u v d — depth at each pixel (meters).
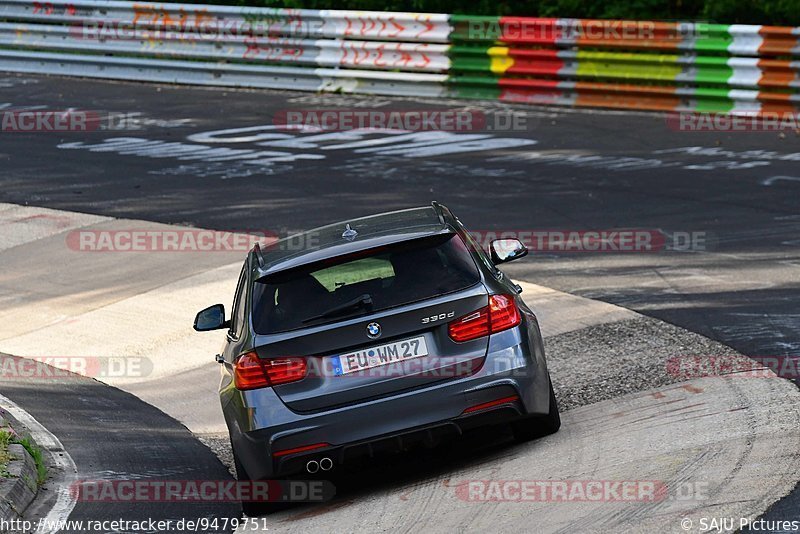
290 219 51.78
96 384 36.72
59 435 31.36
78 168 65.50
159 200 57.62
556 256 42.78
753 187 48.44
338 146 64.94
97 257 50.16
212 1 95.94
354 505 23.02
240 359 22.97
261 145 67.06
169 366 37.94
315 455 22.53
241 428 22.94
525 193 51.69
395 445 22.61
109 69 90.12
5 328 43.31
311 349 22.61
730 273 38.03
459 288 23.03
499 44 72.50
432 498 22.33
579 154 57.91
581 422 26.00
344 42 78.56
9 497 24.58
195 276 46.31
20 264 50.47
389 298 22.86
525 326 23.53
